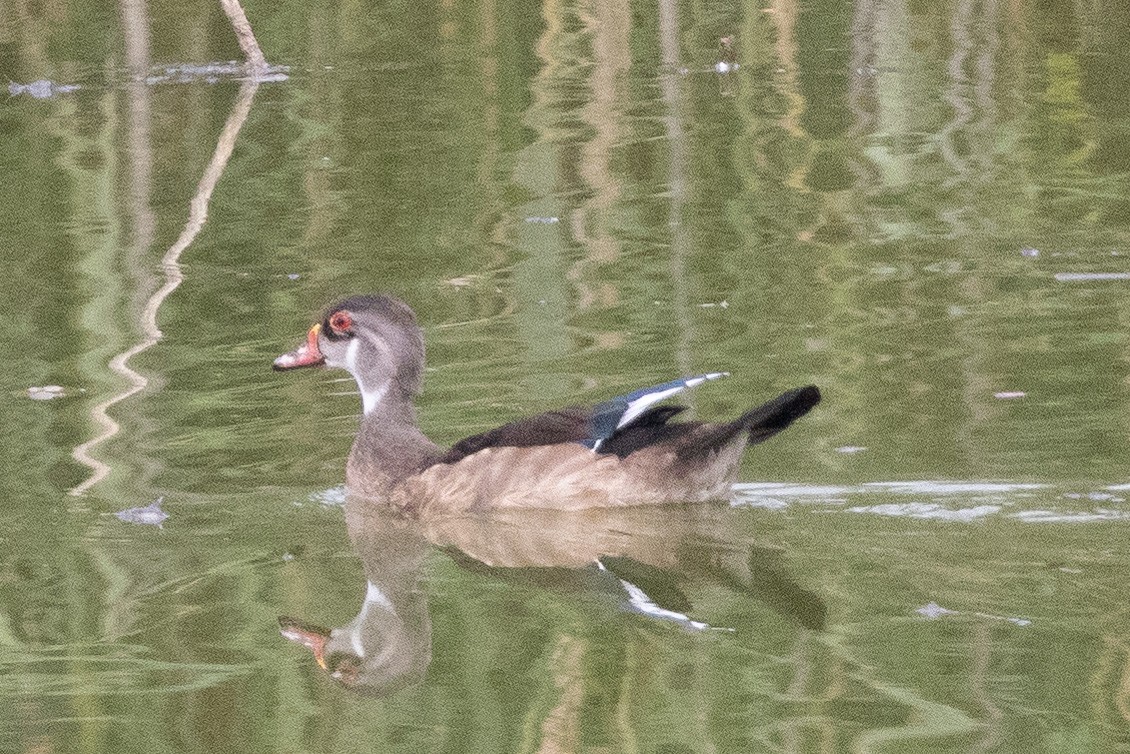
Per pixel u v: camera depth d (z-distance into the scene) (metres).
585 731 9.17
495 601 11.26
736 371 15.09
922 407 13.98
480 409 14.57
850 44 28.73
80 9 30.61
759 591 11.05
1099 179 20.91
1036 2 31.36
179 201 20.98
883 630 10.21
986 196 20.41
